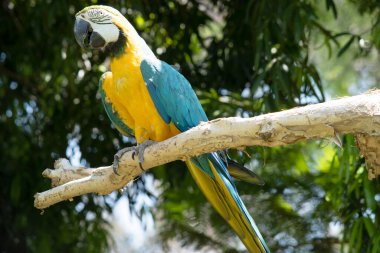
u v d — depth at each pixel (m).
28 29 10.70
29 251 11.62
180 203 11.30
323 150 11.05
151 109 6.63
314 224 11.11
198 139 5.52
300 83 8.95
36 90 11.26
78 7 9.77
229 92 10.25
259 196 11.31
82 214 11.05
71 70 9.92
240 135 5.33
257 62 8.84
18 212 11.20
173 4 10.54
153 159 6.06
